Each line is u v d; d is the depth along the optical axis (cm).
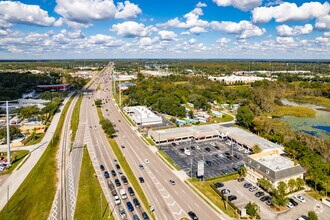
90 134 15138
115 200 8144
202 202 8269
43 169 10394
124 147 13075
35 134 14825
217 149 12938
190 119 18425
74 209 7775
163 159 11644
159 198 8450
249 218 7469
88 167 10644
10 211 7800
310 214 7000
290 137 13388
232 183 9538
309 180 9650
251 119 16325
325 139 13150
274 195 8200
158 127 16600
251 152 12419
